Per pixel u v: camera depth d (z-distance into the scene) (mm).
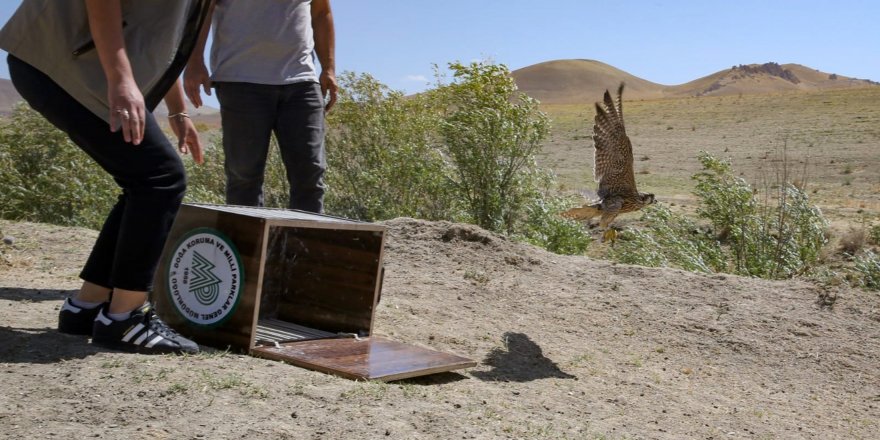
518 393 4484
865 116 56562
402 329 5418
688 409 4789
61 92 3684
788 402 5270
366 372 4020
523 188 12250
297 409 3412
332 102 6160
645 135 56062
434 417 3594
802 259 11492
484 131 11922
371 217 12078
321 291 4902
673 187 30578
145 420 3115
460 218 12062
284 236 4996
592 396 4715
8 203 10789
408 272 7023
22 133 11391
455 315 5984
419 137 12531
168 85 4066
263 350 4191
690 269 11227
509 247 7938
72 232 7527
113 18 3514
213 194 12750
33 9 3641
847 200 26094
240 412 3293
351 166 12727
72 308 4121
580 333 6059
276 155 12789
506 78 12367
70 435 2904
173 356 3912
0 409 3062
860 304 6938
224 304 4258
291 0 5562
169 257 4422
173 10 3867
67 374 3492
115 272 3873
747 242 11859
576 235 11961
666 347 6031
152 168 3775
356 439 3191
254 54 5496
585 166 38062
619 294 6973
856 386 5699
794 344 6230
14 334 4008
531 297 6707
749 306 6828
